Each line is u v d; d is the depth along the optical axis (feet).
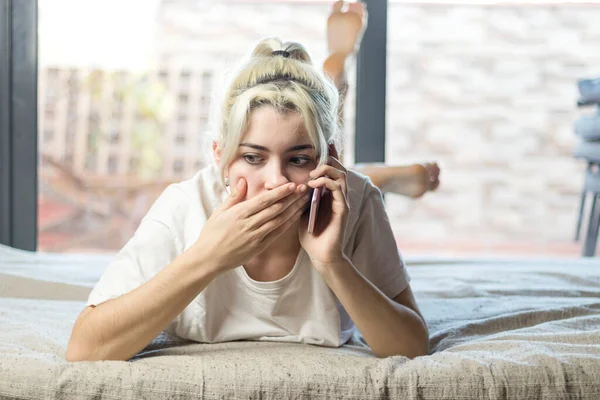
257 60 3.18
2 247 6.31
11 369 3.02
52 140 16.52
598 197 9.89
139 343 3.15
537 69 18.08
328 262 3.17
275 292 3.41
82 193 16.40
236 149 3.04
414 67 18.22
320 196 3.14
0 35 7.93
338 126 3.40
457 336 3.93
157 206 3.52
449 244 17.06
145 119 16.85
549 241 17.76
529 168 18.02
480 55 18.13
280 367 3.08
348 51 6.15
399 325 3.34
